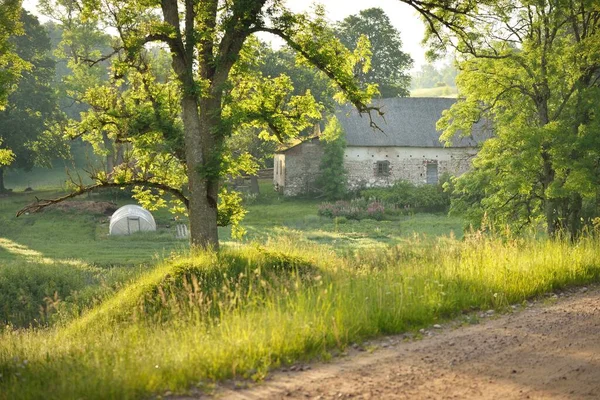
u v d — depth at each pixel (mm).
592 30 25750
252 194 62719
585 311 10969
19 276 23844
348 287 11438
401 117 66500
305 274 14664
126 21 18219
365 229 48500
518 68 26734
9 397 7402
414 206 59438
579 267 14023
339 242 41031
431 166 65250
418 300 11000
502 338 9266
